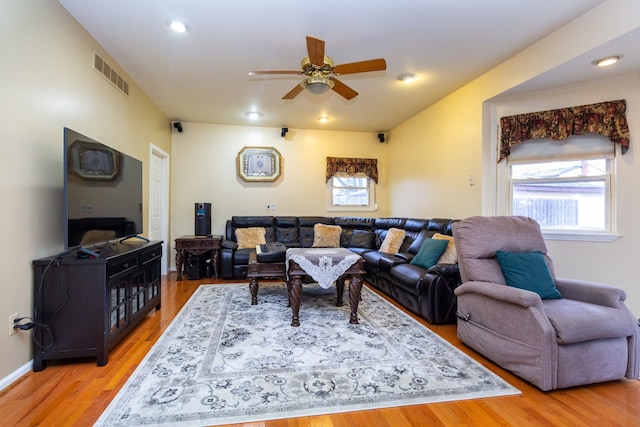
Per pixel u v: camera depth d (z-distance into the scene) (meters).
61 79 2.25
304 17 2.39
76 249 2.12
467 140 3.67
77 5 2.24
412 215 5.02
